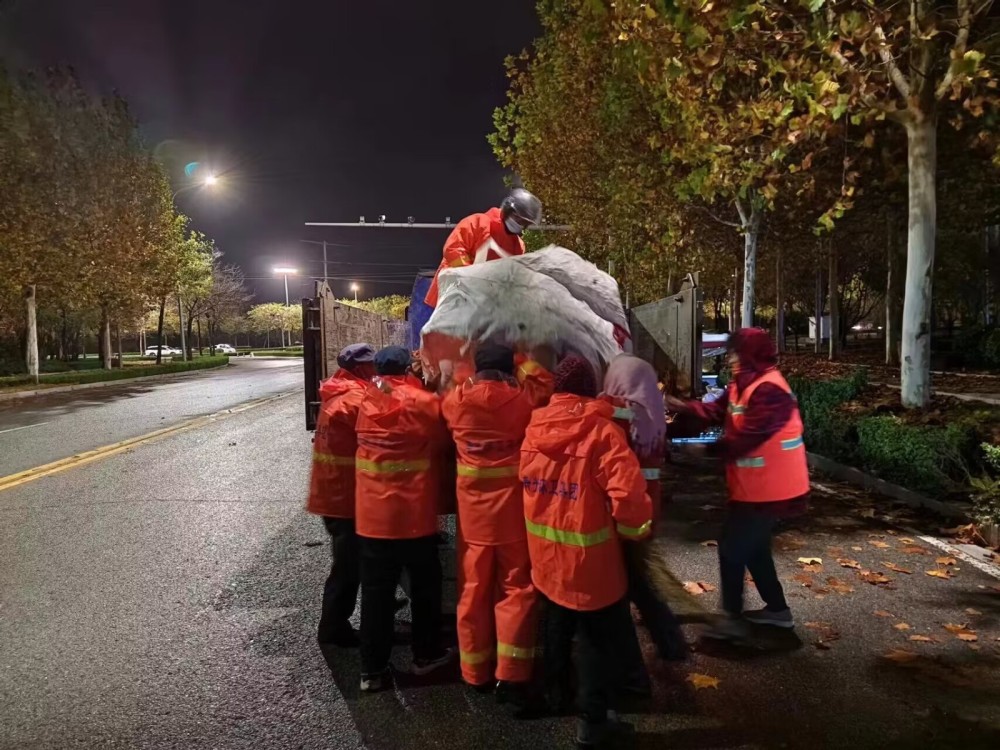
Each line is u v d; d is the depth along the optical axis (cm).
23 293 2775
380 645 368
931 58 870
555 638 336
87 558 585
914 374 920
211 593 507
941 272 2908
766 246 2386
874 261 3409
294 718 347
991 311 3338
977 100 787
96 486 849
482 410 343
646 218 1742
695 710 345
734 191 1161
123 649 422
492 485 345
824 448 884
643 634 431
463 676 360
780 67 820
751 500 396
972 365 1986
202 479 887
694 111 934
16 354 4109
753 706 348
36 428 1462
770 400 392
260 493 809
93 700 366
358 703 361
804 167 973
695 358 584
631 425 376
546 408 323
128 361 6097
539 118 2356
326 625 421
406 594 509
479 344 408
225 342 10462
